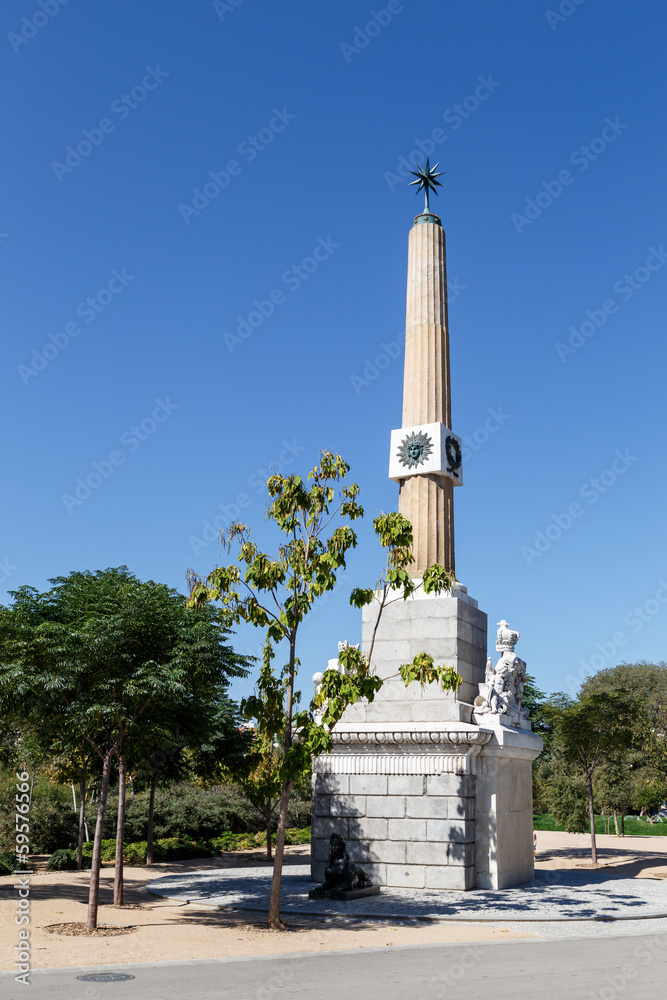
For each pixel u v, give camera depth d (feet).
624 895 82.84
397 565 70.38
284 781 65.98
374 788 87.51
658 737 128.98
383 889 83.97
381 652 93.50
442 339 105.19
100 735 85.30
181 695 71.15
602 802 223.71
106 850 142.82
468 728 84.12
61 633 66.64
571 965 51.42
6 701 73.20
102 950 55.06
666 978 47.85
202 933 61.67
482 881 84.17
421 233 108.78
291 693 67.26
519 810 92.38
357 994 43.45
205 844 147.33
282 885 89.97
